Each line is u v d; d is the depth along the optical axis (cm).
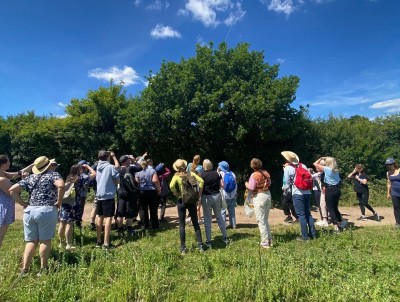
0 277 510
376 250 682
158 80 1667
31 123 2291
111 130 2173
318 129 1900
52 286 482
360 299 429
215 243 764
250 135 1695
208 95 1543
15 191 562
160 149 1880
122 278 499
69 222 722
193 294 478
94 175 794
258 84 1633
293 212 1023
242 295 469
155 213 933
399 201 880
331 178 845
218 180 757
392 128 2277
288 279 478
